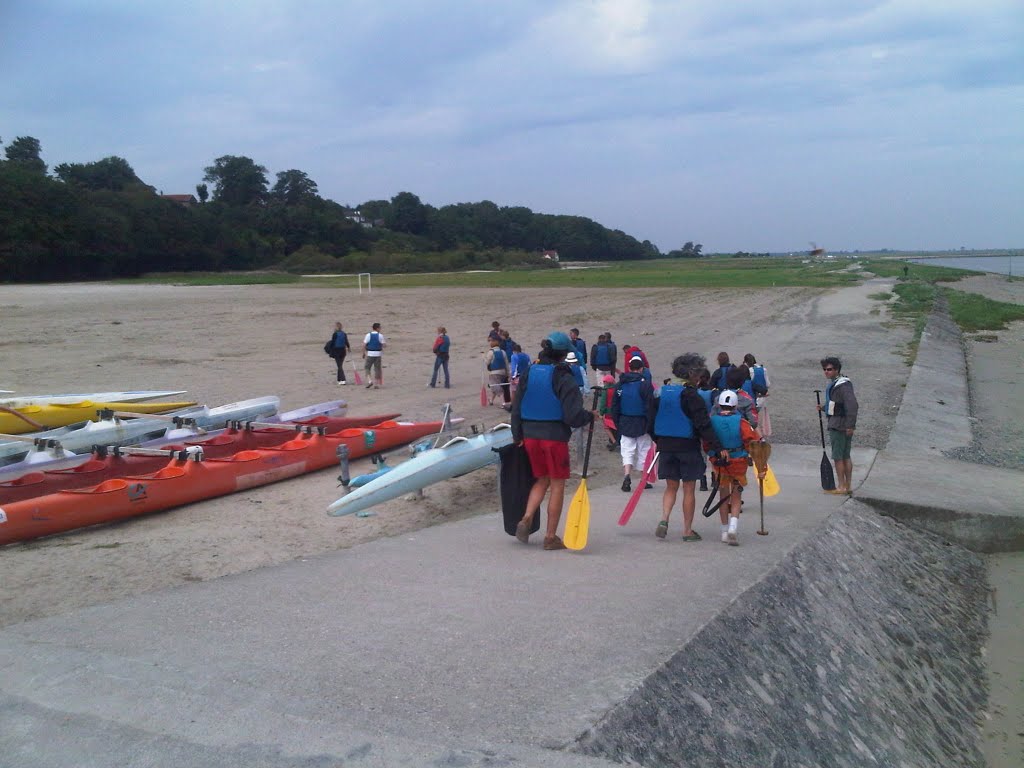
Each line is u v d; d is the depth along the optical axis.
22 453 10.84
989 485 11.27
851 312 42.66
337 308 45.03
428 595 5.88
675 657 4.69
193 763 3.33
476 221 158.38
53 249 76.50
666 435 7.70
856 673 6.23
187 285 70.19
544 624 5.21
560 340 7.04
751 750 4.46
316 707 3.85
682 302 51.34
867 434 14.55
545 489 7.29
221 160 135.38
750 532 8.28
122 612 5.55
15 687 4.12
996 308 48.19
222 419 13.87
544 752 3.48
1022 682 7.41
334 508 8.73
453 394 19.11
